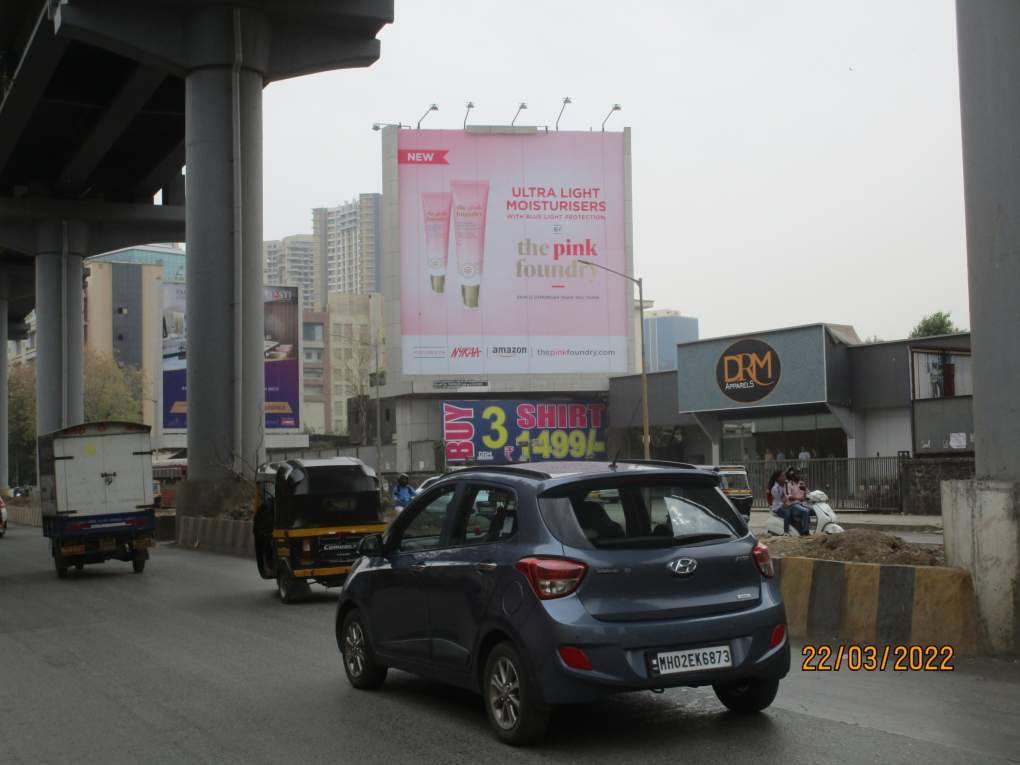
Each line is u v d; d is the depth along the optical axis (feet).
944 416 110.32
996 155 31.58
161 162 179.52
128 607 53.26
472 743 23.12
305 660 35.06
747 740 22.54
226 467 108.47
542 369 196.34
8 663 36.73
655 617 21.75
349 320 460.55
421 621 25.95
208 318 110.32
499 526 23.63
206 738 24.50
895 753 21.22
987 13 32.01
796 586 35.81
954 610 30.81
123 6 109.81
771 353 149.28
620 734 23.39
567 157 198.49
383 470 209.15
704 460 179.73
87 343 424.87
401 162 194.18
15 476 365.20
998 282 31.24
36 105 143.33
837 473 123.65
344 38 118.11
